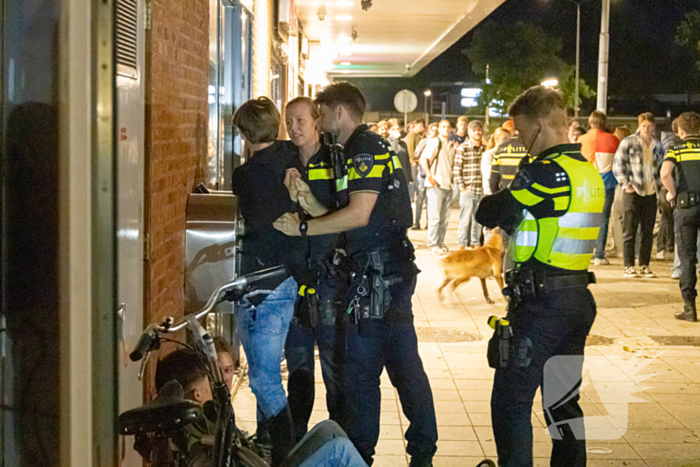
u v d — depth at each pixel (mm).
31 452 1955
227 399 2014
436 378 5031
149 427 1989
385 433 4074
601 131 9141
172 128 3469
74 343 1919
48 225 1902
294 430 3770
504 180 7215
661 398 4613
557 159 3021
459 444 3961
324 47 17250
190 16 3865
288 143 3613
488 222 3131
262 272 2283
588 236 3025
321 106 3352
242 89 6605
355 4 11461
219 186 5645
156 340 2014
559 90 3105
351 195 3221
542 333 3023
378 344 3350
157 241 3211
